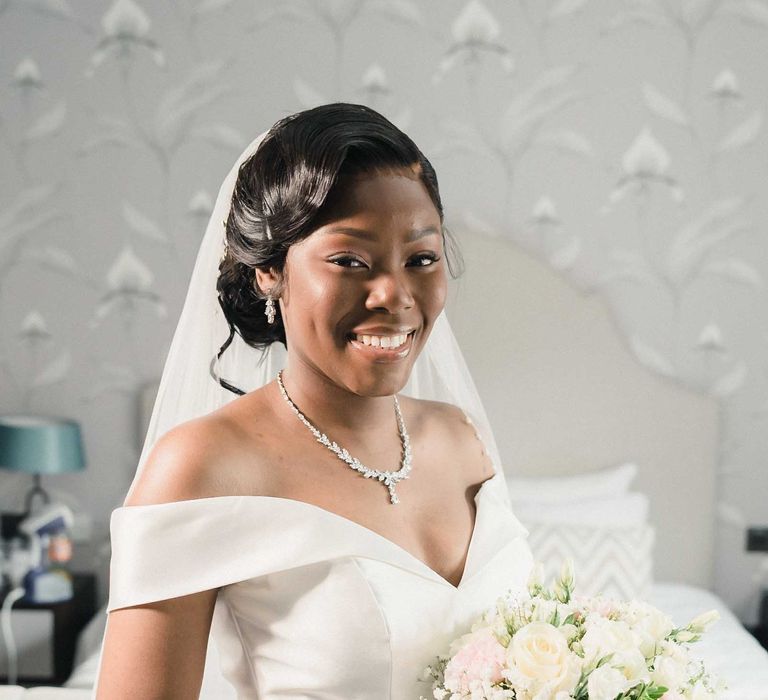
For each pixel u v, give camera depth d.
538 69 3.24
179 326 1.25
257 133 3.28
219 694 1.21
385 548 1.02
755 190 3.26
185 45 3.25
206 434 1.00
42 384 3.38
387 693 0.99
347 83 3.26
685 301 3.31
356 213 0.92
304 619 0.99
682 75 3.22
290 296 0.98
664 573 3.31
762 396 3.32
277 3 3.23
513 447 3.29
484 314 3.27
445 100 3.26
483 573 1.10
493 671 0.94
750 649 2.66
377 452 1.10
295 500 1.01
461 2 3.22
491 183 3.29
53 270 3.34
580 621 1.01
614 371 3.27
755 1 3.19
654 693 0.92
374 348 0.94
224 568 0.95
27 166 3.30
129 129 3.28
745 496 3.36
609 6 3.21
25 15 3.24
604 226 3.29
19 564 3.06
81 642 2.97
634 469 3.22
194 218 3.32
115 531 0.96
